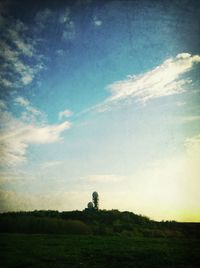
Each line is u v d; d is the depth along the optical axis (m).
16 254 9.32
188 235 10.70
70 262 8.34
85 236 12.98
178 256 8.77
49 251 9.80
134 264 8.02
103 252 9.59
